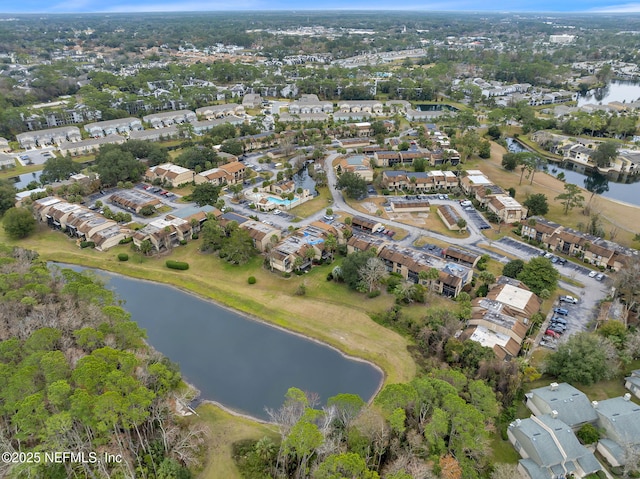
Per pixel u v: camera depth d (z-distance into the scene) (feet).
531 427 216.95
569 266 385.50
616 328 278.87
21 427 180.96
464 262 384.06
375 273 339.16
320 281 365.81
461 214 488.85
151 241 413.18
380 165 633.61
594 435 217.97
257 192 535.60
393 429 214.69
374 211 494.59
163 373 228.63
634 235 439.63
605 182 615.98
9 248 367.04
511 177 595.06
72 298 286.87
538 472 200.13
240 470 210.59
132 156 579.89
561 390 240.73
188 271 385.50
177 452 211.00
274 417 224.94
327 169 622.95
